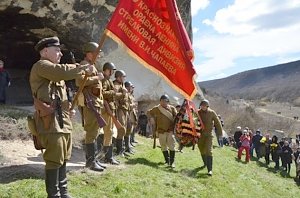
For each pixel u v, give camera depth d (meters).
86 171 6.88
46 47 4.74
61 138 4.72
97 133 7.09
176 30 5.13
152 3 5.15
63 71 4.51
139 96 15.73
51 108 4.66
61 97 4.87
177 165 10.18
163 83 16.36
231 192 9.38
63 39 14.21
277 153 19.91
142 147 11.41
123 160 8.74
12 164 6.64
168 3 5.15
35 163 6.93
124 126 8.95
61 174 5.10
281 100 117.38
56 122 4.69
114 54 14.84
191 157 11.87
